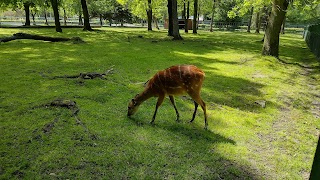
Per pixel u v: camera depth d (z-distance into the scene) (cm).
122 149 416
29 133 452
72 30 2597
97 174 355
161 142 442
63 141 430
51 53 1232
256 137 483
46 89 689
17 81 752
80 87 716
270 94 741
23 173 352
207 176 362
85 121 504
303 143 471
